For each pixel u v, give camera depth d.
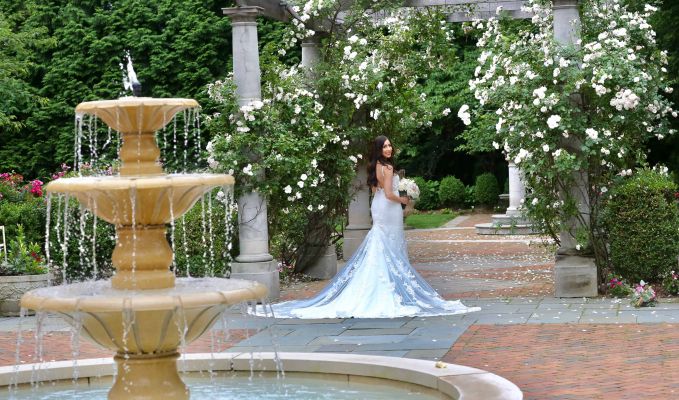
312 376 7.44
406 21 15.22
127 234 6.18
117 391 6.03
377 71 14.05
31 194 15.75
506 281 13.50
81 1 26.86
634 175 12.29
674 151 22.47
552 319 9.86
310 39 14.27
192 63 25.72
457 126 31.17
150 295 5.66
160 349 6.00
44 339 9.77
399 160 32.31
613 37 12.22
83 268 13.80
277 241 14.15
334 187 14.05
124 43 26.41
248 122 11.98
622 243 11.61
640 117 11.88
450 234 23.00
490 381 6.42
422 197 30.59
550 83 11.54
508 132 11.64
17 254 12.22
